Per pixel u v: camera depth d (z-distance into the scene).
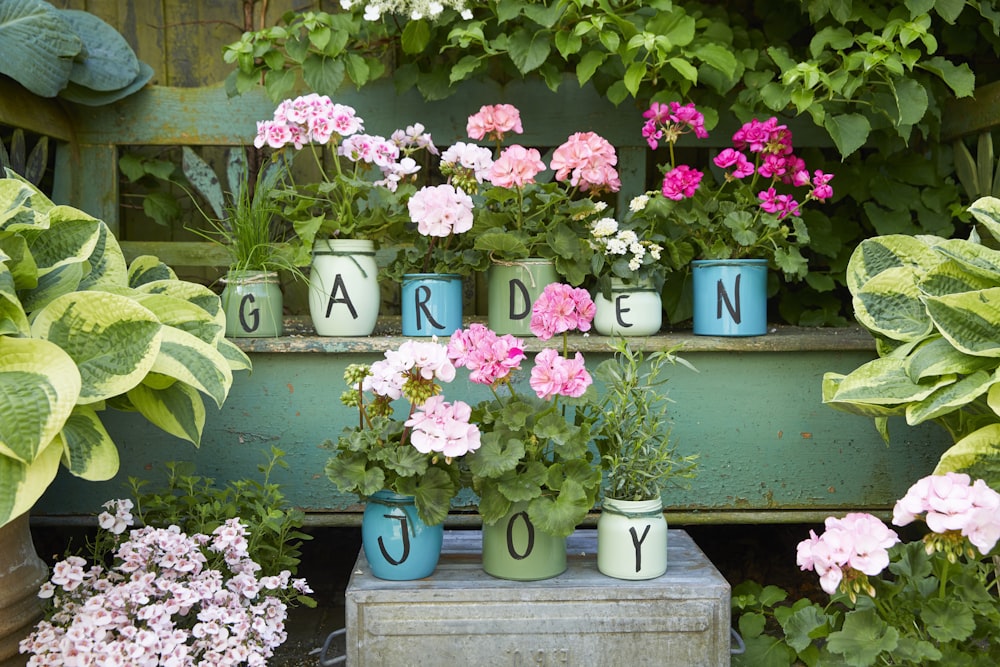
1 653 1.29
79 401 1.16
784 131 1.78
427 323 1.70
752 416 1.69
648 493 1.39
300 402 1.67
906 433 1.70
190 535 1.56
